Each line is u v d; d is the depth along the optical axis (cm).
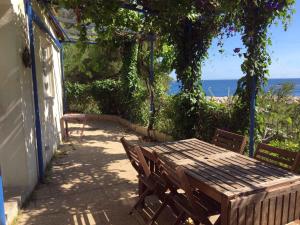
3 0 393
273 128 558
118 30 832
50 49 784
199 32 607
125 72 1045
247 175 289
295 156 319
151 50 892
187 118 641
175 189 333
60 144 791
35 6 546
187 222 357
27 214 387
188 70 632
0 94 416
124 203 418
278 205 264
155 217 345
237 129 505
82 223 364
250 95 471
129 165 595
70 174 543
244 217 248
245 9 444
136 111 988
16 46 415
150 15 589
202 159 344
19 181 432
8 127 423
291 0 417
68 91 1303
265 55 454
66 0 475
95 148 740
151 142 799
